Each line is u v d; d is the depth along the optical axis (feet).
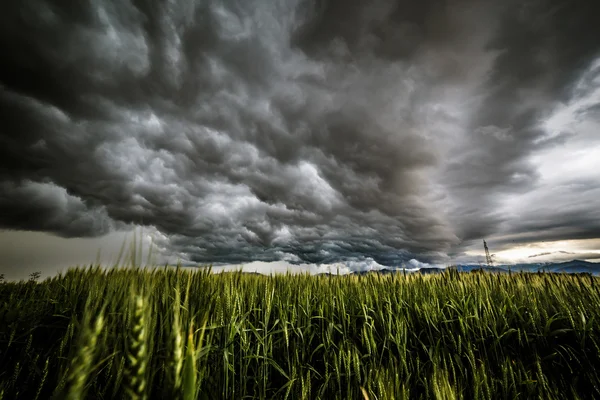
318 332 14.47
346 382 10.90
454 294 17.98
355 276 22.63
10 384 8.35
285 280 19.67
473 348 12.86
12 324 11.13
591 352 12.46
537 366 11.13
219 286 11.73
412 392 10.67
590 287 16.62
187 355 4.25
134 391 3.84
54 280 17.70
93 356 3.81
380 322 14.85
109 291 4.72
